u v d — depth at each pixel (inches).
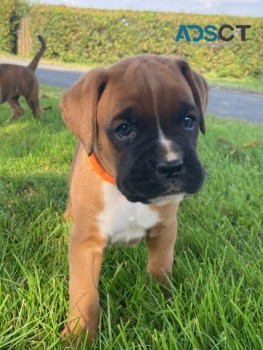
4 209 18.7
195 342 10.6
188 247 15.6
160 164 10.9
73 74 91.5
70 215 17.4
